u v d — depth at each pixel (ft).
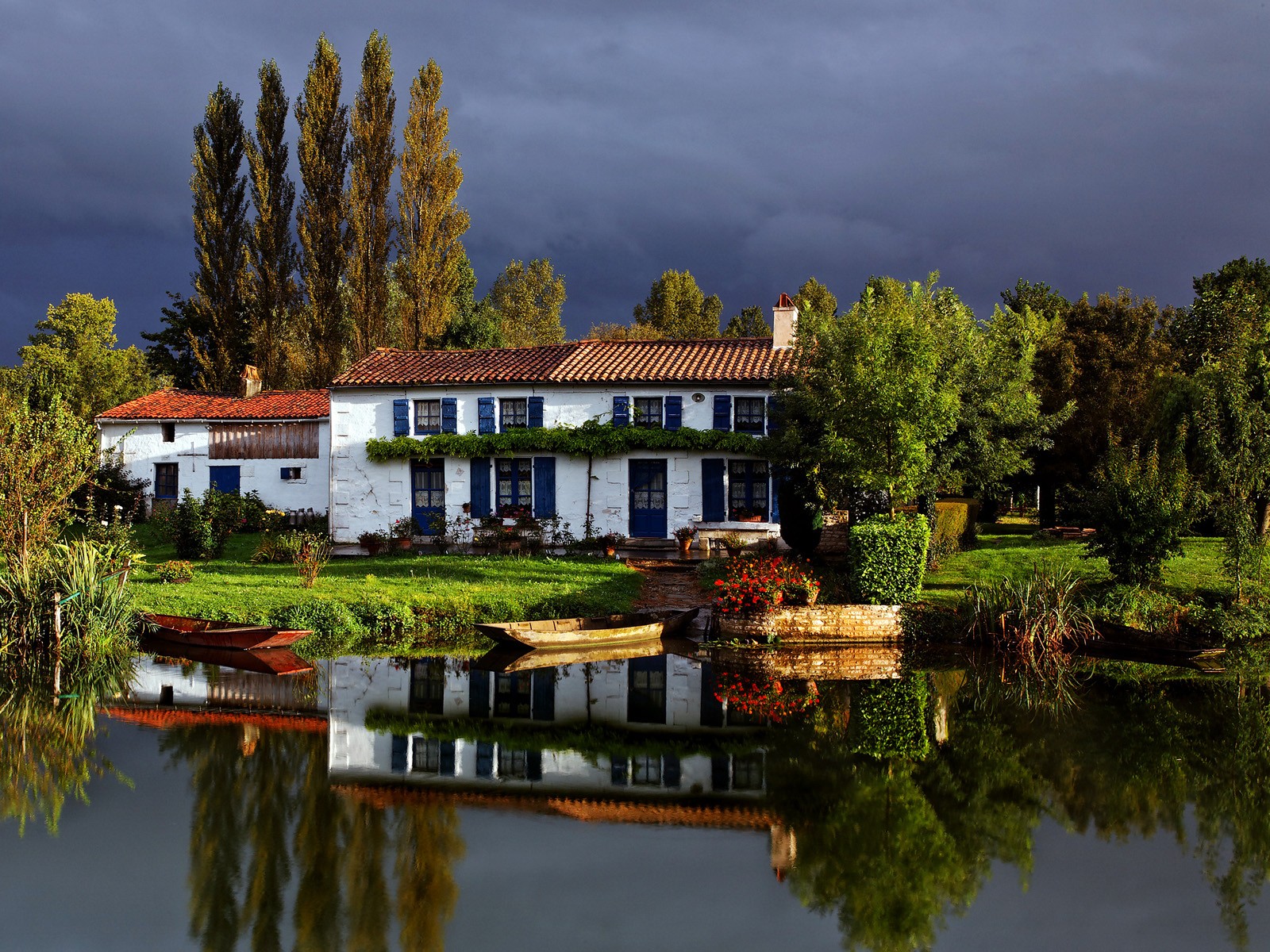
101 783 33.88
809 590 61.11
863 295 71.67
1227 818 31.07
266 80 144.15
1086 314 106.83
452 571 75.46
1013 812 31.68
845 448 59.52
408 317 142.61
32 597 54.49
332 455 98.63
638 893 25.50
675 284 240.94
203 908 24.54
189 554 84.23
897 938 22.89
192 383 170.81
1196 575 63.31
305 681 50.42
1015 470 75.87
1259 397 61.57
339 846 28.53
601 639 59.11
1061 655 55.31
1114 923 23.86
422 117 139.64
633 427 91.81
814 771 35.83
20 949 22.38
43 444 58.34
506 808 31.86
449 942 22.70
